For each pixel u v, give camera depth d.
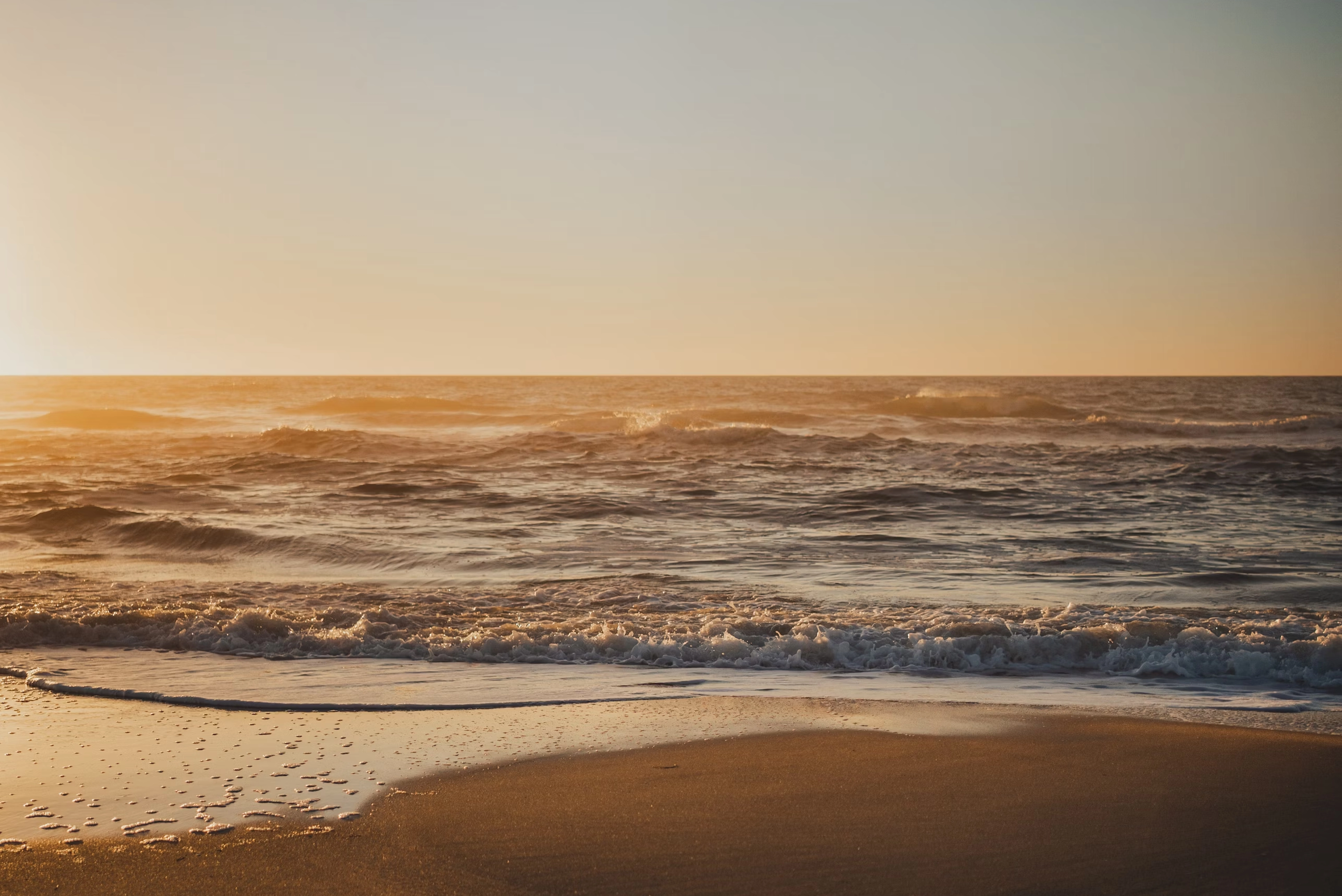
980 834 4.02
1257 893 3.49
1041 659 7.62
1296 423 38.25
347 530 15.14
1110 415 50.12
